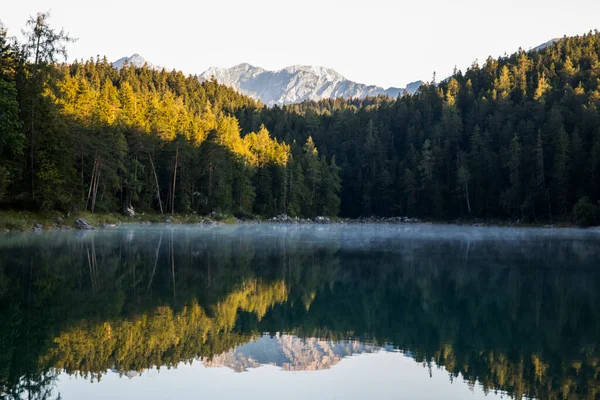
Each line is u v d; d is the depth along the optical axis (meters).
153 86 194.25
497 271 30.03
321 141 170.00
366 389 11.07
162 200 92.56
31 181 52.06
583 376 12.12
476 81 174.88
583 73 150.88
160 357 12.77
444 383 11.52
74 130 66.06
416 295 22.31
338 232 74.88
